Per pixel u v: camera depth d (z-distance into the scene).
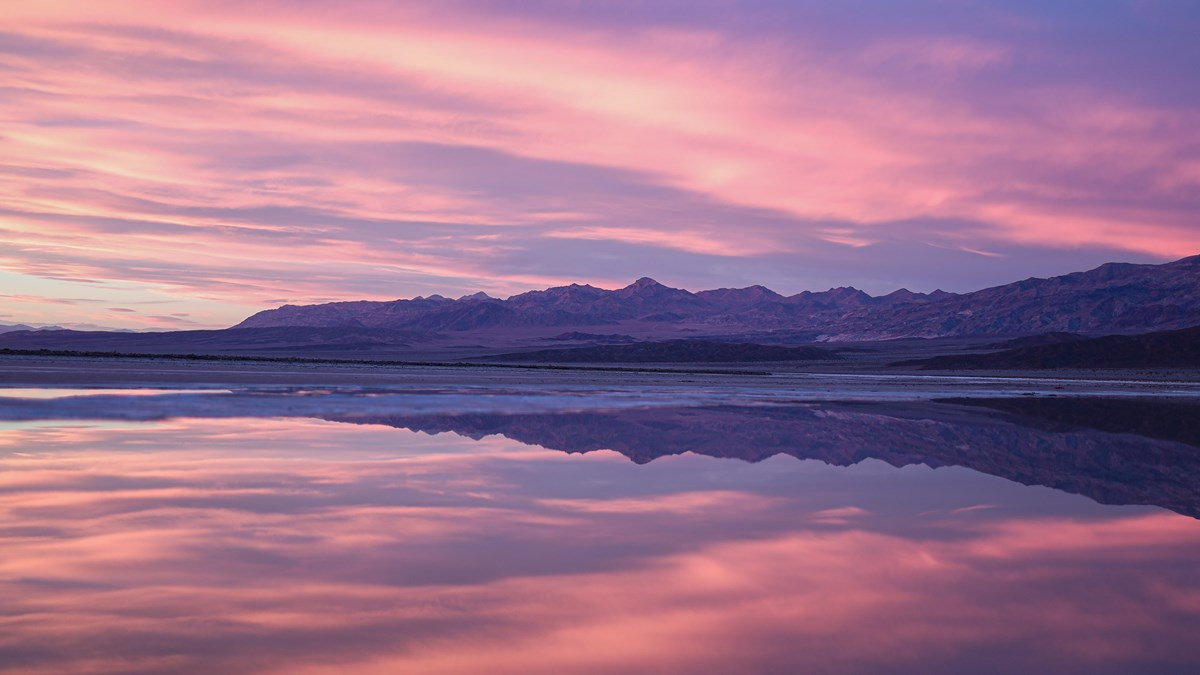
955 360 182.12
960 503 16.78
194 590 9.68
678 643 8.38
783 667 7.81
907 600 9.87
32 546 11.40
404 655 7.92
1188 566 11.64
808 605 9.64
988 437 31.72
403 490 16.67
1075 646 8.41
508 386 60.75
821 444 27.67
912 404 52.03
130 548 11.45
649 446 25.97
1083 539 13.41
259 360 109.31
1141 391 79.75
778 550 12.37
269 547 11.77
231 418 30.33
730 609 9.45
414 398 44.31
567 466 21.00
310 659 7.76
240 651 7.89
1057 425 38.22
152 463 19.16
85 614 8.77
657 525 14.01
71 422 27.08
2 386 42.22
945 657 8.09
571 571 10.96
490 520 14.07
